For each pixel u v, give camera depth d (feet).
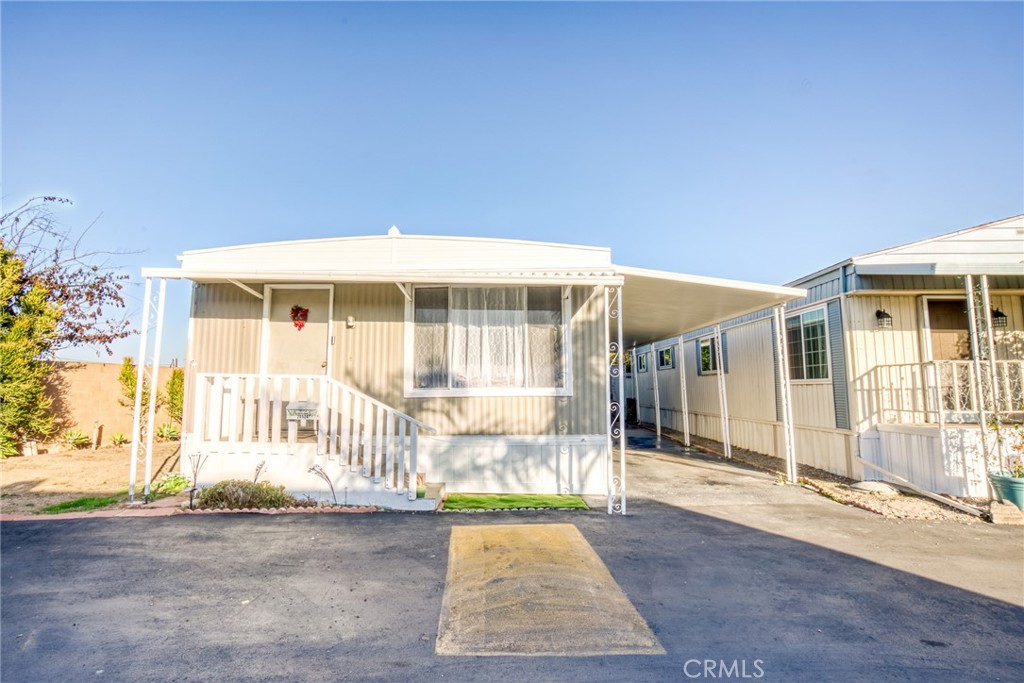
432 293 25.62
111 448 35.60
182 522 18.48
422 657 9.93
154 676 9.15
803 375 34.50
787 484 28.30
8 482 24.50
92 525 18.01
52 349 34.91
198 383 22.04
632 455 39.99
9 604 12.02
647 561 15.55
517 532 18.17
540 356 25.35
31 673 9.19
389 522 19.10
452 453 24.67
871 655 10.27
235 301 25.86
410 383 24.91
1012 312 30.45
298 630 10.97
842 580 14.33
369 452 21.44
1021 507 21.27
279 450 21.59
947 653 10.41
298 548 16.08
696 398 52.70
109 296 44.60
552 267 25.79
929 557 16.39
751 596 13.11
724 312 34.14
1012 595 13.44
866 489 26.17
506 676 9.28
